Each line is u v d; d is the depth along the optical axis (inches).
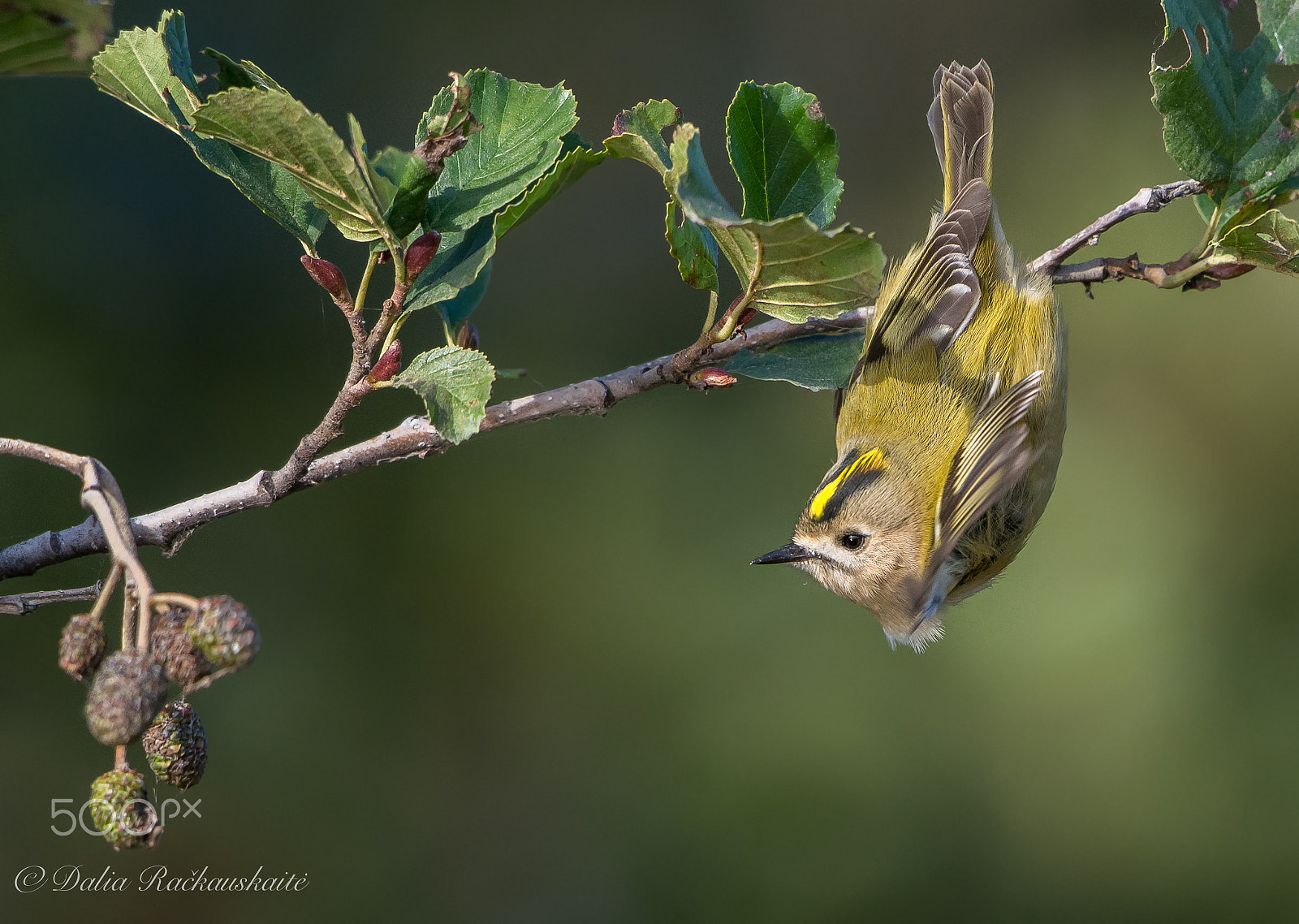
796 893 430.9
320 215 174.1
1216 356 517.0
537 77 569.3
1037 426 238.8
